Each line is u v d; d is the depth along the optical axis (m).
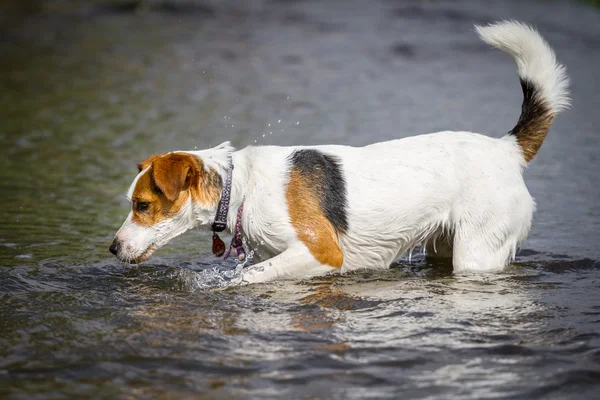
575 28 35.75
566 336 7.41
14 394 6.25
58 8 39.59
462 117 19.83
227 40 32.84
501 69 27.56
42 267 9.91
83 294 8.86
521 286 9.11
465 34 34.62
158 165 8.75
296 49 31.08
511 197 9.48
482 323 7.80
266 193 9.09
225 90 23.88
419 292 8.91
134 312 8.22
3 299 8.62
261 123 19.38
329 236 9.07
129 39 32.66
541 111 9.72
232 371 6.67
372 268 9.77
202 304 8.49
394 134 17.89
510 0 45.16
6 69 26.86
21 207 12.84
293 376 6.56
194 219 9.21
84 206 13.01
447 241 9.99
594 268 9.88
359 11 40.66
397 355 6.98
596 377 6.51
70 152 16.80
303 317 8.03
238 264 9.84
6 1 39.91
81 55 29.47
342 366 6.75
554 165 15.55
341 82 25.22
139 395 6.24
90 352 7.10
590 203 13.03
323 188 9.16
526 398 6.18
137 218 9.10
